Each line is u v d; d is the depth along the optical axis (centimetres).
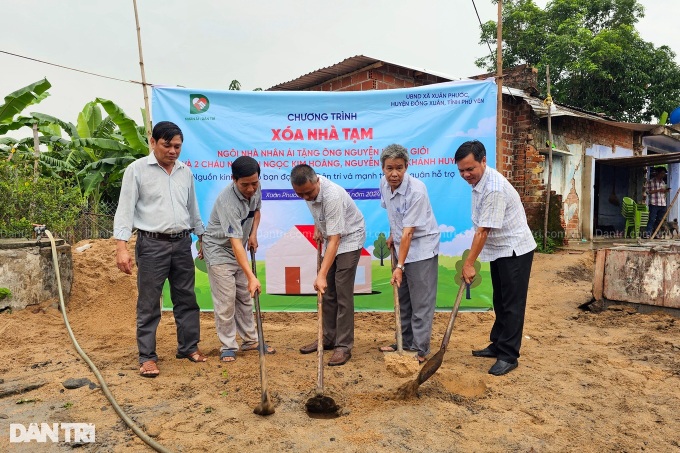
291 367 390
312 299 537
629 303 590
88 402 323
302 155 521
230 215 376
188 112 515
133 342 460
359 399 329
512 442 274
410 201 396
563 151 1126
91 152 1156
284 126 519
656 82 1742
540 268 869
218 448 265
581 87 1764
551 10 1834
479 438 278
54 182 719
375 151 520
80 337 470
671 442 278
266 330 511
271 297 536
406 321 441
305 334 496
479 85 511
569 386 357
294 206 527
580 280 820
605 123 1259
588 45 1705
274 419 299
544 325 544
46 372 372
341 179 524
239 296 426
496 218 370
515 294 384
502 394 341
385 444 269
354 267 409
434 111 514
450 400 332
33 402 324
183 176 400
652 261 571
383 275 535
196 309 411
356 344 463
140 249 379
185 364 398
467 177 383
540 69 1738
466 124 512
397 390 331
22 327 473
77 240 784
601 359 418
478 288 532
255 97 517
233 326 413
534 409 317
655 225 1288
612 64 1717
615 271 599
